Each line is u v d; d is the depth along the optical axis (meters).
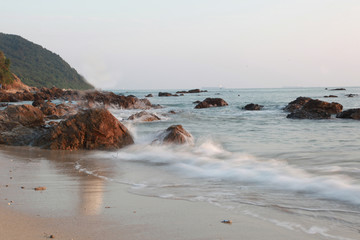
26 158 11.16
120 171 9.33
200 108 41.47
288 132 17.64
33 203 5.98
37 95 76.94
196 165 10.03
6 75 111.69
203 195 6.76
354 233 4.75
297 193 6.88
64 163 10.45
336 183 7.38
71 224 4.91
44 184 7.57
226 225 4.99
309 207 5.93
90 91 42.44
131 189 7.24
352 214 5.55
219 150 12.39
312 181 7.67
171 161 10.77
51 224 4.89
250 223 5.10
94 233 4.57
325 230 4.86
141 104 42.06
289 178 8.05
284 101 55.31
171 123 23.02
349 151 11.63
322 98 61.78
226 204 6.12
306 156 10.89
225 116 28.69
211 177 8.52
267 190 7.14
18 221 4.99
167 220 5.18
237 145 13.55
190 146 13.01
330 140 14.47
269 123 22.55
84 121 13.67
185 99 73.88
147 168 9.78
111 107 40.09
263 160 10.36
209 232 4.69
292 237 4.57
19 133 14.68
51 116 26.45
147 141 14.16
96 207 5.82
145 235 4.54
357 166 9.08
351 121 22.72
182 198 6.52
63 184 7.61
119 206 5.91
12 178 8.14
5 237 4.35
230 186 7.55
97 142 13.38
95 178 8.36
